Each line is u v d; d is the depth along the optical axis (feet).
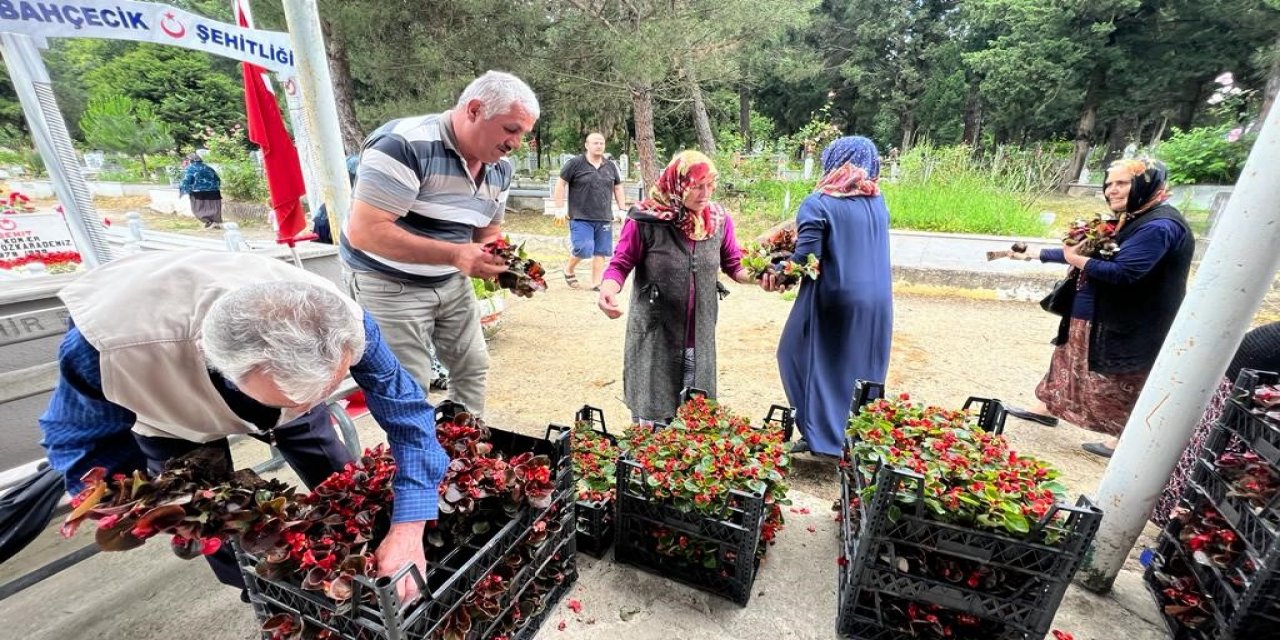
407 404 4.23
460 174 6.71
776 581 6.16
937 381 12.60
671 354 8.13
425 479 4.13
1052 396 9.81
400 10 33.35
